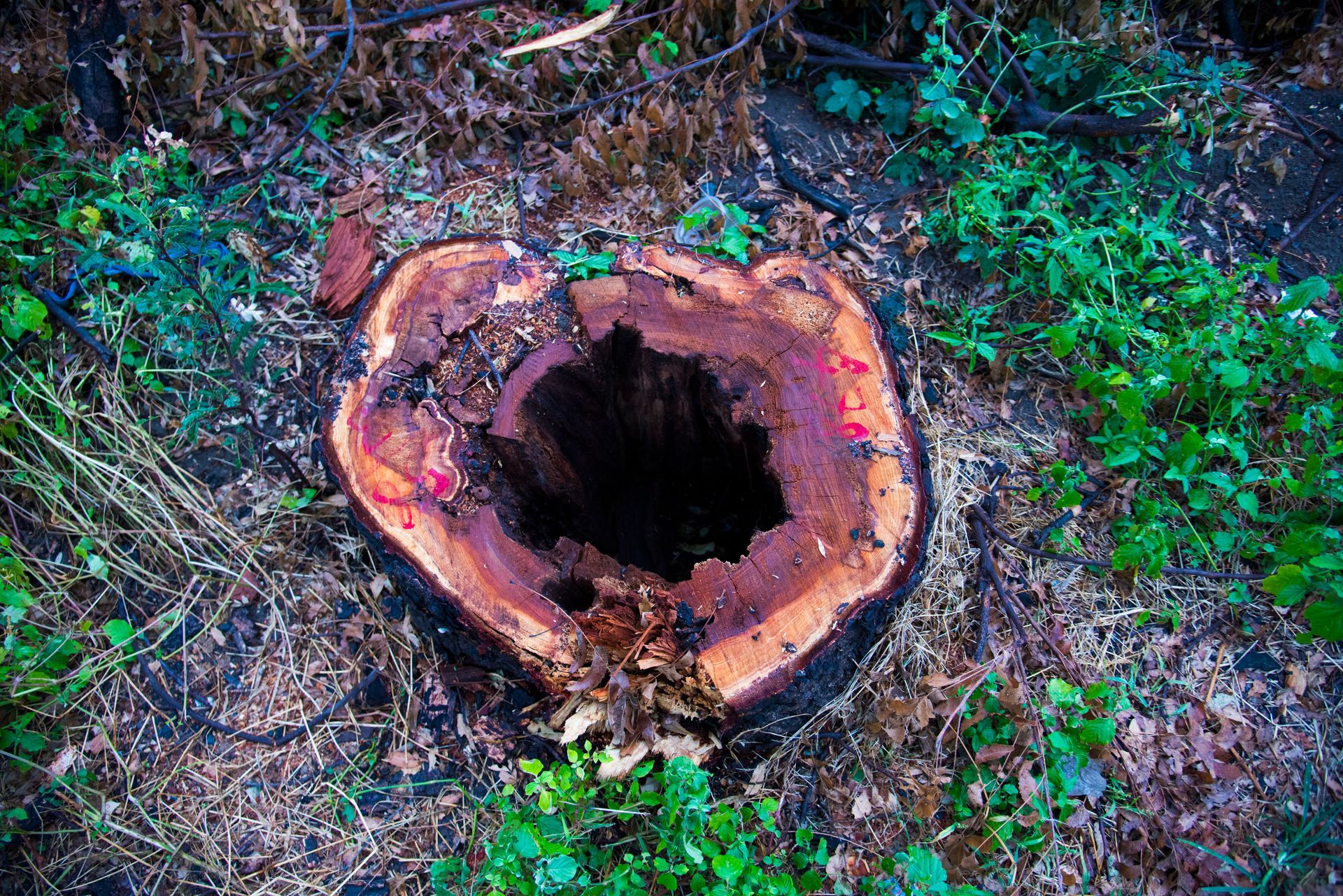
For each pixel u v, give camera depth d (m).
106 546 2.64
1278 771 2.34
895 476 2.09
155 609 2.62
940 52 2.76
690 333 2.25
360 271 2.79
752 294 2.29
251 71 3.10
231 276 2.80
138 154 2.47
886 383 2.19
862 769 2.31
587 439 2.50
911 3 3.00
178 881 2.33
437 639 2.35
